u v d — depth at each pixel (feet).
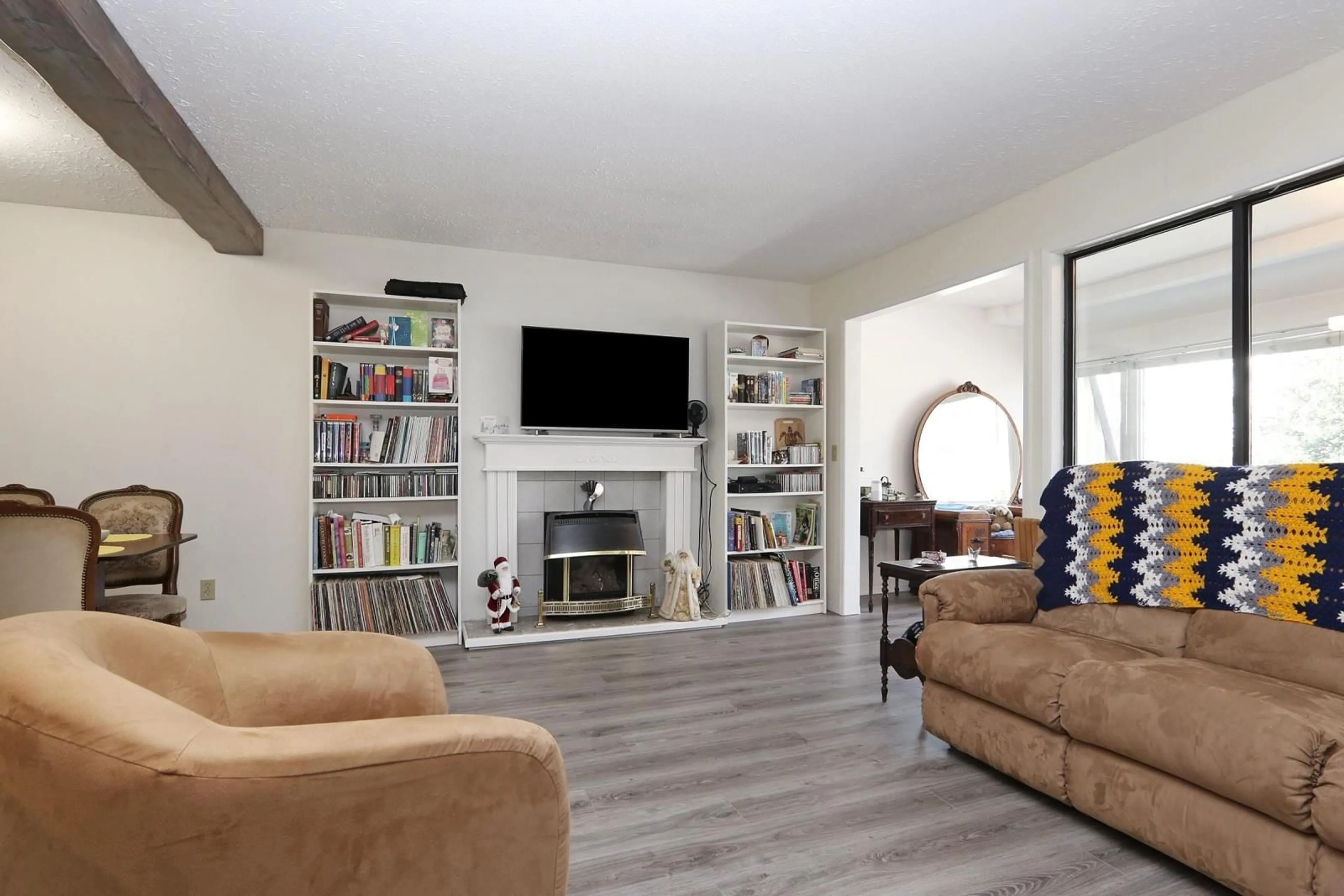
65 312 12.12
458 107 8.77
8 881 2.43
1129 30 7.25
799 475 16.46
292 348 13.30
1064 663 7.09
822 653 12.92
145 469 12.48
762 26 7.13
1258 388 8.91
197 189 10.02
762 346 16.39
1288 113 8.18
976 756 7.91
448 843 2.86
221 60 7.68
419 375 13.43
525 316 15.03
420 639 13.37
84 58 6.80
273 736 2.69
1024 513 11.68
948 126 9.34
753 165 10.55
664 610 15.05
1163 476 8.13
